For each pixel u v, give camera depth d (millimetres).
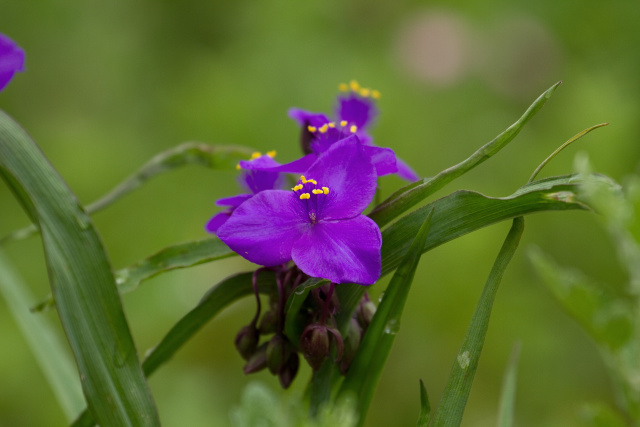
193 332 439
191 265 439
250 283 437
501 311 896
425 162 1020
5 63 420
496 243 915
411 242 425
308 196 417
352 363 431
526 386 875
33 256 977
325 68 1110
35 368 880
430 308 898
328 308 422
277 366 429
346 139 420
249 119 1029
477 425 858
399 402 876
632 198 409
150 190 1013
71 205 411
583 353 883
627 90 1027
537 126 1078
